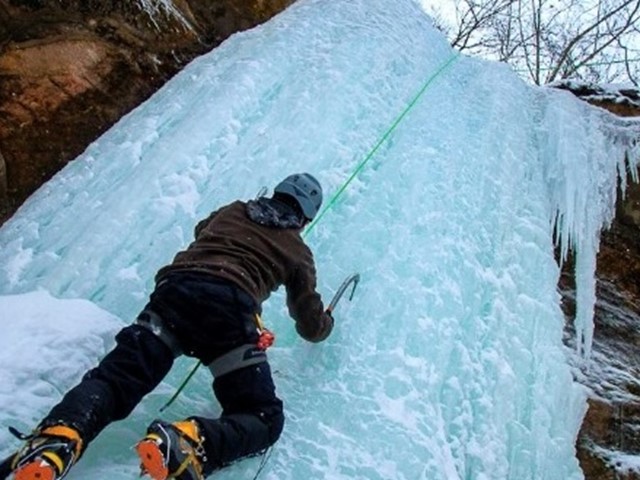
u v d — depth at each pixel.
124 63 5.71
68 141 5.23
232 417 2.49
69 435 2.16
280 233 2.95
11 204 4.89
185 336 2.58
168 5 6.33
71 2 5.60
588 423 4.57
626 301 5.86
